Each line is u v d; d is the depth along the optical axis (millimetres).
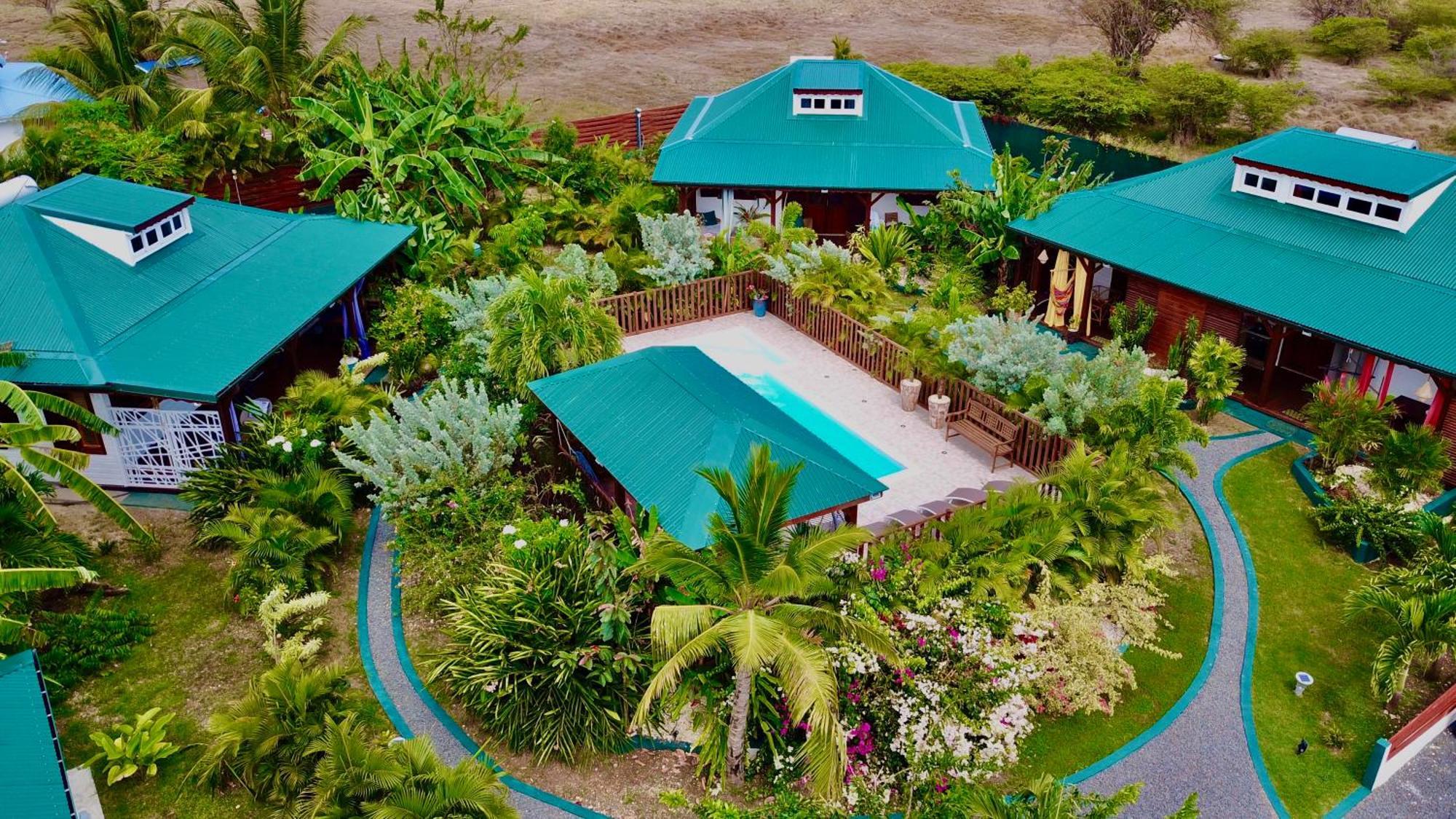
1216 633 21172
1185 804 14617
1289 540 23969
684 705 17891
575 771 17562
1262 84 69125
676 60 78812
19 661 15234
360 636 20406
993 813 15023
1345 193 29172
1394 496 23828
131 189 27328
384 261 31047
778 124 41969
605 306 30828
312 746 16203
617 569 18484
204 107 40844
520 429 24078
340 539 22641
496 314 25688
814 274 30797
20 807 13508
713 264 33625
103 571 21797
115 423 23375
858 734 16984
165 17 54688
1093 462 21375
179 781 17062
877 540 19766
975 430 24938
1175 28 81938
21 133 44531
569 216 41531
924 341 27484
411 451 21484
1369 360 26859
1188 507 25000
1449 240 27547
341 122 38875
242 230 29859
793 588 14281
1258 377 30750
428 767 15562
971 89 65938
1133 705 19391
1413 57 68938
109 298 24328
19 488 18312
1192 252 30172
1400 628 19719
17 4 81938
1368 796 17875
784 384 28578
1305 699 19734
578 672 17734
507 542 19656
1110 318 32344
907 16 96250
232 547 22594
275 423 23734
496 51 72938
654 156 51188
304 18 45938
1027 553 19656
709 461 19422
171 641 20109
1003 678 17266
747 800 17016
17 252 24156
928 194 40156
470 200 39469
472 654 18203
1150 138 63406
